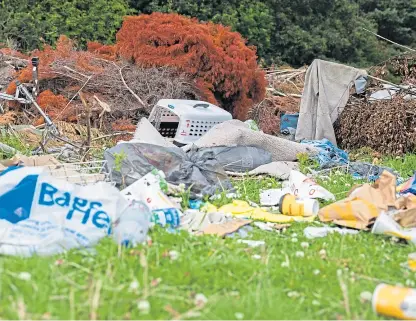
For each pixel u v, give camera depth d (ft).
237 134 49.55
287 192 40.04
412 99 66.03
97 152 49.11
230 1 113.09
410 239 31.45
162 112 56.03
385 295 23.25
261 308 22.66
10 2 98.07
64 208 27.94
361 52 127.75
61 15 99.04
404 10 144.46
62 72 66.90
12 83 65.31
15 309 20.65
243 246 28.91
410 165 58.08
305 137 66.95
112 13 101.04
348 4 128.06
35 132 55.88
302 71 88.12
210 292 23.77
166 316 21.63
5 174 28.58
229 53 72.18
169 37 70.08
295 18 122.01
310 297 24.17
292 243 30.42
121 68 68.74
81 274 24.25
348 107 67.97
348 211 34.09
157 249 26.50
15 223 27.53
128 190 34.09
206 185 40.14
